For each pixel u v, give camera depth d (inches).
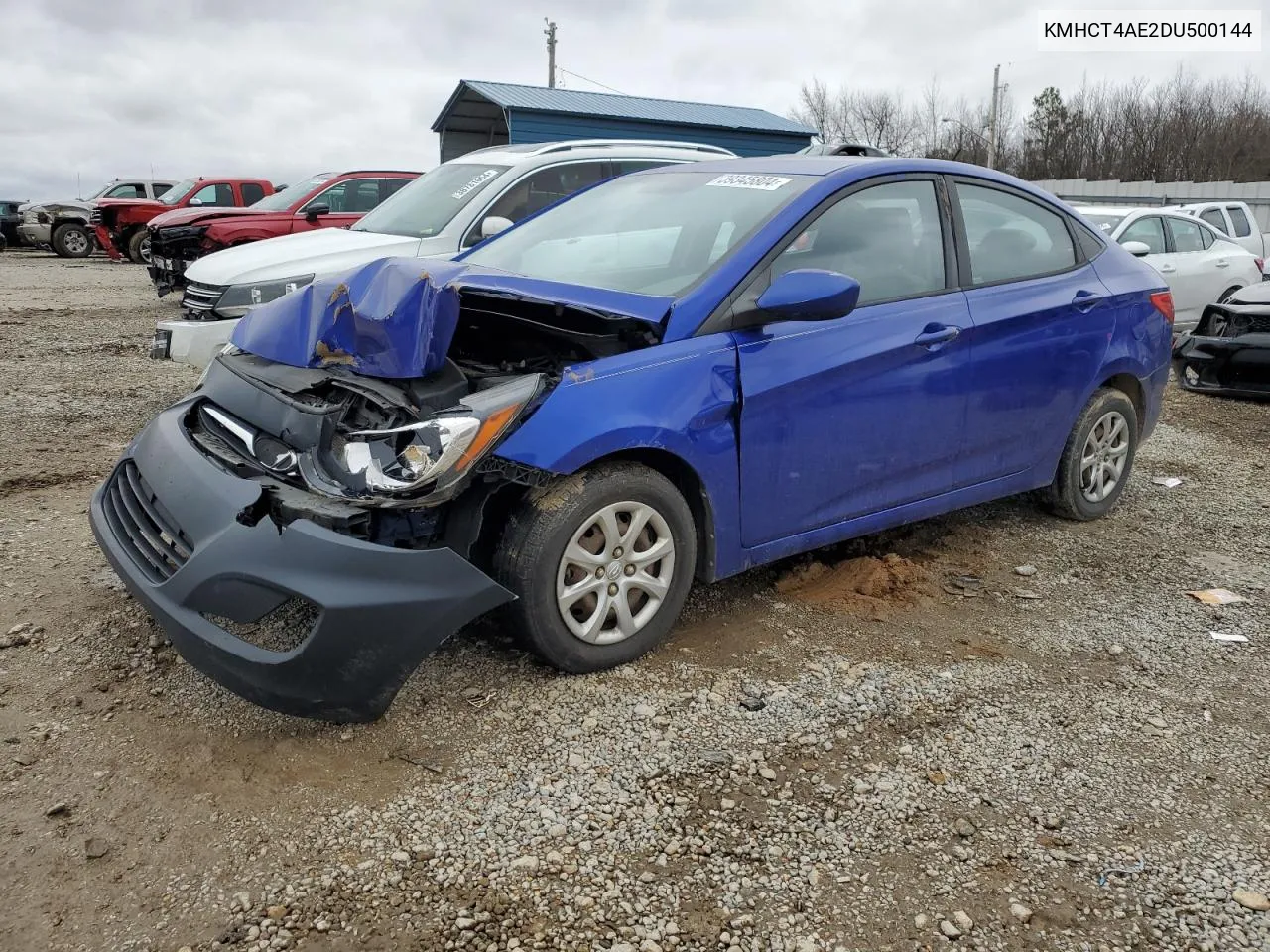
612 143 334.3
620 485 123.3
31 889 88.4
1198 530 199.8
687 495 135.3
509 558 118.9
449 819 100.3
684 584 133.6
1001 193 176.2
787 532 144.5
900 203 158.6
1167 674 137.9
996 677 134.3
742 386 133.0
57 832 95.8
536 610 119.8
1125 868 98.0
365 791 104.1
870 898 92.4
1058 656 141.7
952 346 158.2
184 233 439.2
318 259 286.8
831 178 151.0
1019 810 106.3
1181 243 433.4
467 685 125.0
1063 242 185.8
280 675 104.7
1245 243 534.9
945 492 166.6
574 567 123.3
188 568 108.7
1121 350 190.1
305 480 112.4
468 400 113.7
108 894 88.4
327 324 123.1
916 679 132.4
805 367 139.1
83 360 345.4
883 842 100.2
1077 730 122.3
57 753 108.0
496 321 138.8
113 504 133.0
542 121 688.4
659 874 94.1
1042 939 88.6
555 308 136.1
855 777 110.4
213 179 729.6
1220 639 149.3
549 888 91.7
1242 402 339.3
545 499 119.1
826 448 144.5
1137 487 229.6
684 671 131.2
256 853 94.3
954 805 106.6
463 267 149.6
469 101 760.3
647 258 150.4
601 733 116.1
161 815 99.0
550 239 169.0
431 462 107.0
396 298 116.2
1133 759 116.7
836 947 86.6
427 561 107.7
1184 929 90.4
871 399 148.0
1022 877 96.2
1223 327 339.6
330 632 103.7
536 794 104.7
